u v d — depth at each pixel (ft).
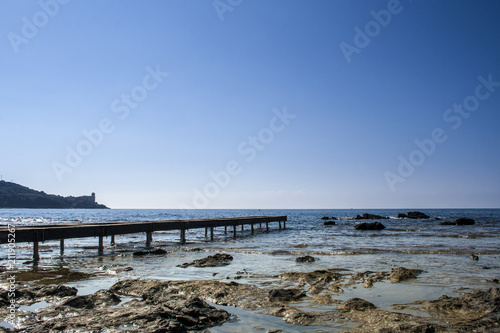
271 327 20.95
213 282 30.91
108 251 64.59
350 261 48.96
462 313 22.84
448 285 32.63
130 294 28.53
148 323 19.81
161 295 26.30
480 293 25.59
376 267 43.39
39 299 26.58
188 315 21.85
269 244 77.61
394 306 25.36
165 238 98.53
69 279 36.70
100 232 62.49
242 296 27.58
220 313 22.79
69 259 53.36
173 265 45.83
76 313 22.29
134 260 51.60
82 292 30.68
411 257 52.80
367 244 74.59
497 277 36.50
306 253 58.49
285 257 53.88
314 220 248.52
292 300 26.86
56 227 57.00
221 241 87.25
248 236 105.81
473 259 50.11
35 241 52.29
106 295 26.43
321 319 22.06
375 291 30.32
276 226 173.58
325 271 37.81
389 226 154.61
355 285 32.68
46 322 20.02
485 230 123.54
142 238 98.32
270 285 32.60
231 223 102.06
